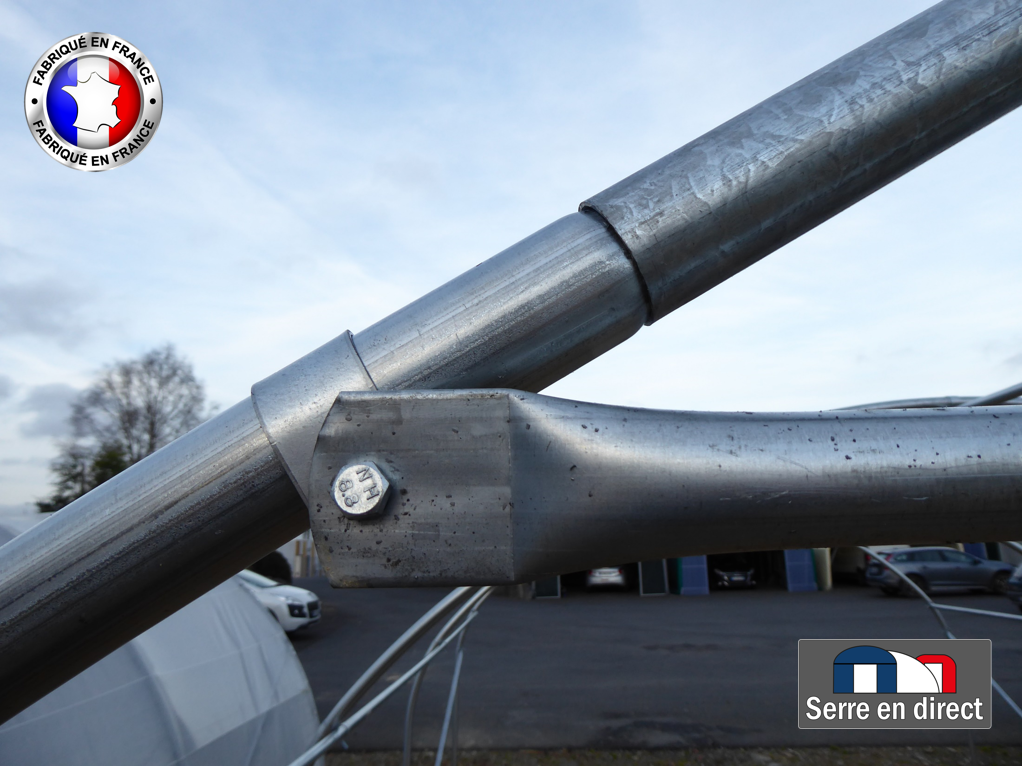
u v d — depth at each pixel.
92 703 2.23
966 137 0.45
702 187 0.42
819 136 0.42
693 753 5.43
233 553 0.43
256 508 0.41
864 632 11.28
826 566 19.59
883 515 0.35
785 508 0.35
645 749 5.54
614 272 0.42
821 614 13.84
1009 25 0.43
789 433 0.36
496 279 0.43
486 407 0.37
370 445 0.37
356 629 12.60
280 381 0.41
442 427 0.37
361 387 0.41
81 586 0.40
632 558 0.37
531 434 0.36
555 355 0.43
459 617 4.12
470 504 0.36
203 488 0.40
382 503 0.35
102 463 25.12
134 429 25.95
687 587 19.30
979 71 0.42
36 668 0.42
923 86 0.42
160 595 0.42
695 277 0.44
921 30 0.44
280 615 11.34
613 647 10.27
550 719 6.39
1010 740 5.55
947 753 5.31
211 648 3.15
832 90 0.43
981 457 0.35
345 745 2.23
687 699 7.06
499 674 8.41
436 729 6.12
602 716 6.47
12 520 2.46
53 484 24.81
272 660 3.66
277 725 3.30
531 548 0.36
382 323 0.43
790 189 0.42
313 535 0.37
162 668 2.71
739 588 20.66
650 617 14.09
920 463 0.35
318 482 0.37
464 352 0.42
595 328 0.43
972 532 0.36
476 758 5.37
